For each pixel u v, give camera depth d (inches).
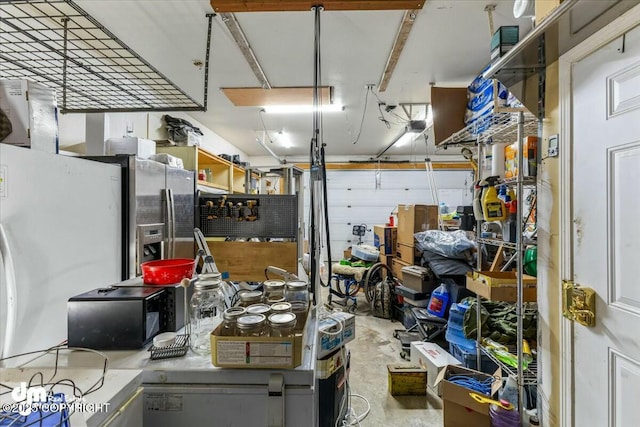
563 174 53.1
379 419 81.7
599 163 45.8
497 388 73.0
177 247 87.7
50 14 75.9
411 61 112.0
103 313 42.7
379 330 147.1
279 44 99.7
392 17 85.6
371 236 326.0
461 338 100.3
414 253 150.4
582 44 48.3
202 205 98.0
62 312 49.6
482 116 87.6
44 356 40.1
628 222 41.4
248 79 128.0
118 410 29.8
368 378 103.3
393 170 326.0
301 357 37.2
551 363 56.9
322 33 93.4
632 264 40.8
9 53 71.2
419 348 106.8
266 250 94.2
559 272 54.5
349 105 161.9
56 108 57.6
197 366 37.9
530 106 61.8
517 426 65.0
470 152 113.7
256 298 51.4
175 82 128.6
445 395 74.2
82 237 54.9
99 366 37.4
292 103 156.1
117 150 89.7
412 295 135.0
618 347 42.7
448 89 110.8
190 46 100.9
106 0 76.9
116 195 65.2
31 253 44.4
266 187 239.8
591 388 47.3
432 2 78.7
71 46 87.0
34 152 45.3
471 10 82.1
